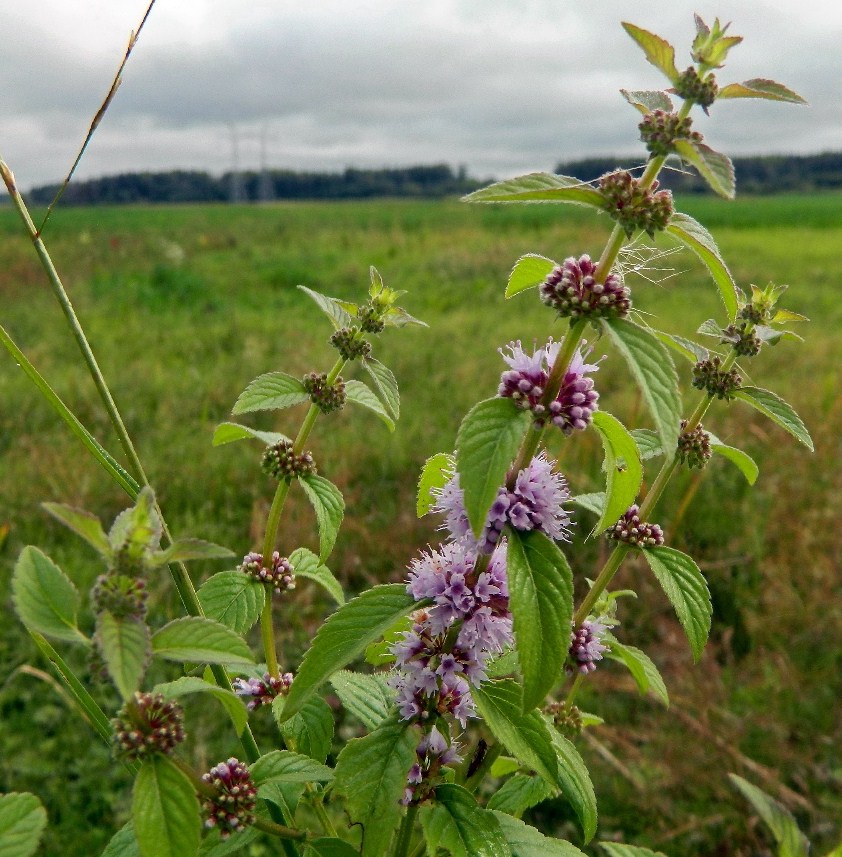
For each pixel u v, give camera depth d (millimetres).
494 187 1454
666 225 1511
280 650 4383
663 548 1986
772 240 31734
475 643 1702
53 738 3758
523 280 1791
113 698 3990
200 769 3461
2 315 13117
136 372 9094
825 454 6652
